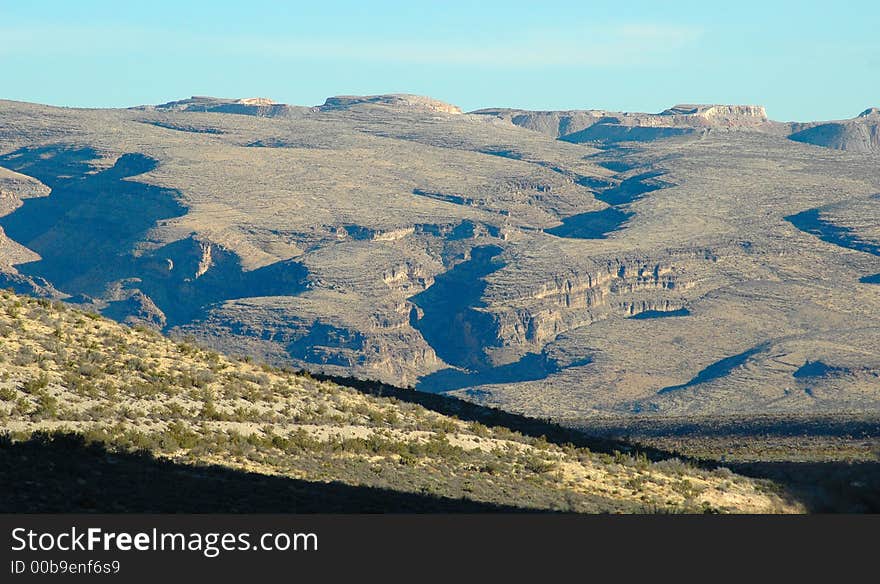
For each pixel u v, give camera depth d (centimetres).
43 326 9981
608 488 9050
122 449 7475
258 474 7512
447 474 8600
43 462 6750
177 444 7900
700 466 10675
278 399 9788
